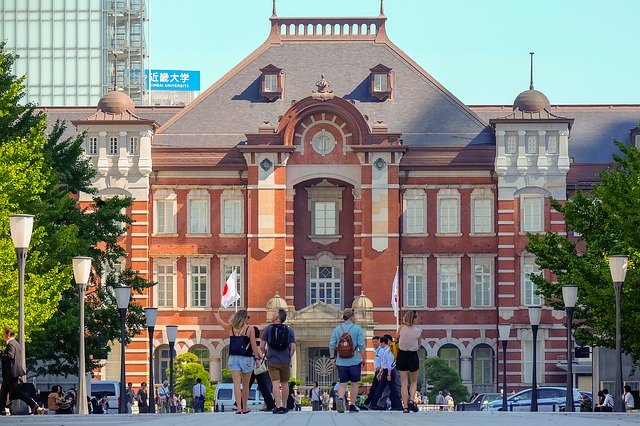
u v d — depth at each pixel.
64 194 78.94
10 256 63.50
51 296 67.31
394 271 115.75
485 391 116.75
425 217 117.38
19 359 52.53
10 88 70.81
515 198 116.31
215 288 117.38
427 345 117.06
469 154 116.94
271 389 51.94
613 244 75.88
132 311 90.44
